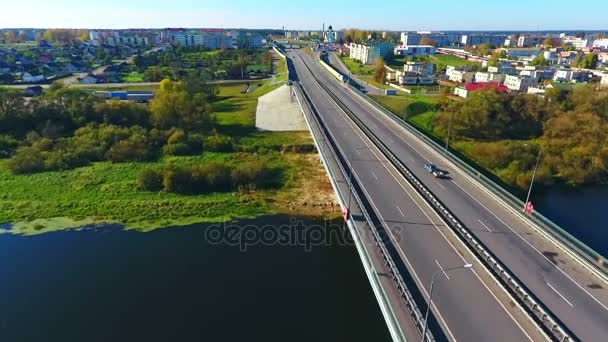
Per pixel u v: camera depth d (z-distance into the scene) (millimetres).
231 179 80250
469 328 31781
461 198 55906
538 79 152500
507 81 157000
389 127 93250
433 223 48406
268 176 84500
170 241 61281
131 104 116750
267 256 57188
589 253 40188
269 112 127500
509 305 34562
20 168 83312
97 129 104062
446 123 108062
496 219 49875
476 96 112375
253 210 71312
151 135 102250
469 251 41656
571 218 68688
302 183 81875
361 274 52969
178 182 77625
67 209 70250
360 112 107062
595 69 188250
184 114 113625
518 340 30672
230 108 142500
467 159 90938
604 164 87062
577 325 32188
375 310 46250
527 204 49094
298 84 144375
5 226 64938
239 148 99438
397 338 30078
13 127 103375
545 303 34688
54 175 82625
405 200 54562
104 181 80625
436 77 181375
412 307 32688
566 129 99125
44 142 93500
